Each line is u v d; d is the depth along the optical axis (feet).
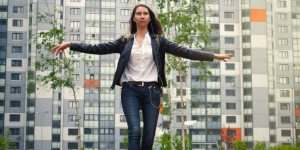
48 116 267.18
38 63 151.33
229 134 277.03
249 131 278.05
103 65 274.36
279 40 288.51
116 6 281.54
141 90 19.01
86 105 271.28
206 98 278.67
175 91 272.10
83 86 271.49
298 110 283.79
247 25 283.59
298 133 281.13
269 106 280.51
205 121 277.23
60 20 274.36
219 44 283.59
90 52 19.61
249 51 282.36
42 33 147.13
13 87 273.13
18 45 276.00
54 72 148.56
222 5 286.05
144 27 19.62
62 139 267.39
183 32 131.44
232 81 282.15
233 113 279.90
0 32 276.41
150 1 278.05
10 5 277.23
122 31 279.90
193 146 274.77
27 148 265.34
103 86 273.54
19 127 270.05
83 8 278.26
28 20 276.82
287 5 290.15
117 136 271.69
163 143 136.87
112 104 273.33
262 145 250.78
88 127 270.46
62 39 147.84
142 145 18.89
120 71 19.24
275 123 280.31
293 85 285.84
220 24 284.82
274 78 284.82
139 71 19.21
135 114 18.62
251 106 279.08
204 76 146.61
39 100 266.77
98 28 278.67
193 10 136.26
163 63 19.65
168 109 135.74
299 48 288.30
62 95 269.44
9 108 271.49
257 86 280.72
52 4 274.57
